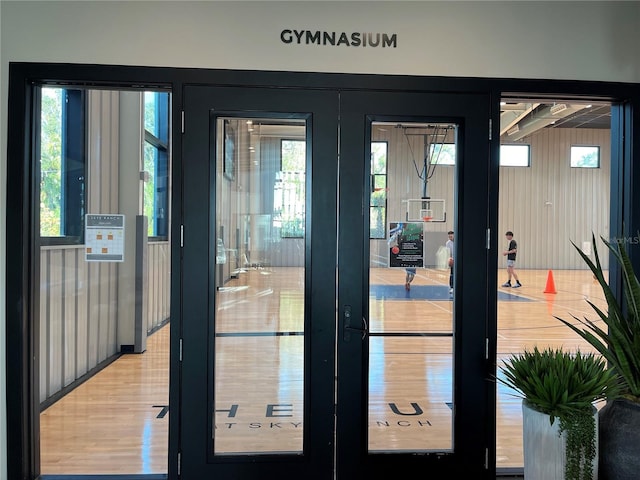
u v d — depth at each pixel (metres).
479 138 2.34
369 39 2.29
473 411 2.34
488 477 2.34
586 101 2.46
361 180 2.32
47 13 2.19
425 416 2.62
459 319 2.35
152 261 4.16
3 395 2.18
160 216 4.00
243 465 2.28
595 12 2.34
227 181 2.51
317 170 2.31
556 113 9.33
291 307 2.53
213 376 2.29
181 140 2.25
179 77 2.23
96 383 3.74
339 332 2.32
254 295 2.74
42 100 2.37
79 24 2.20
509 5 2.33
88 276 3.75
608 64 2.35
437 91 2.32
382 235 2.39
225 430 2.44
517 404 3.41
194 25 2.24
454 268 2.37
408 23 2.30
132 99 4.05
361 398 2.32
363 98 2.30
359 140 2.31
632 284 1.80
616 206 2.49
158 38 2.22
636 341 1.73
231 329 2.74
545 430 1.68
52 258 3.19
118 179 4.09
